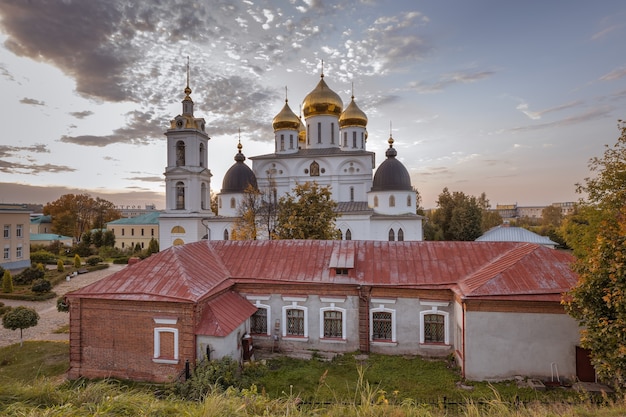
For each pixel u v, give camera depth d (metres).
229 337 16.89
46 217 103.06
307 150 53.75
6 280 40.44
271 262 21.55
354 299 19.58
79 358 17.56
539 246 18.39
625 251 11.36
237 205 47.38
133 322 17.11
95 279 50.84
